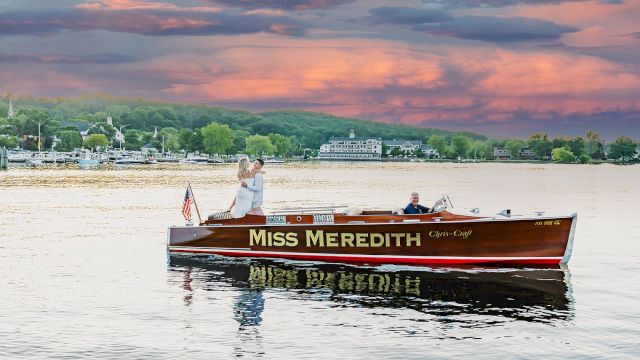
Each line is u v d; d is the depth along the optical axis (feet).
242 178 76.38
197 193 208.74
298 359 42.06
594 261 75.56
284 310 53.21
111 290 59.88
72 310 52.90
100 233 99.91
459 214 70.28
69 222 115.85
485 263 70.33
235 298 57.16
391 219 71.46
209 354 42.93
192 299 56.75
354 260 73.00
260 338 46.09
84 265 71.82
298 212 76.74
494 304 55.11
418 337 46.32
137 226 109.91
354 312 52.65
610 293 59.11
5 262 73.56
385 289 60.39
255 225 75.66
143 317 51.06
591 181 354.54
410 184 298.97
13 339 45.57
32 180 289.12
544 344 44.86
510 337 46.29
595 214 137.69
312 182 318.45
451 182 328.08
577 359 42.14
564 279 64.75
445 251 70.59
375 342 45.24
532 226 68.64
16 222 115.34
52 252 80.64
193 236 78.18
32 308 53.42
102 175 362.74
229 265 71.82
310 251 74.28
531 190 248.73
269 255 75.56
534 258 69.51
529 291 59.62
